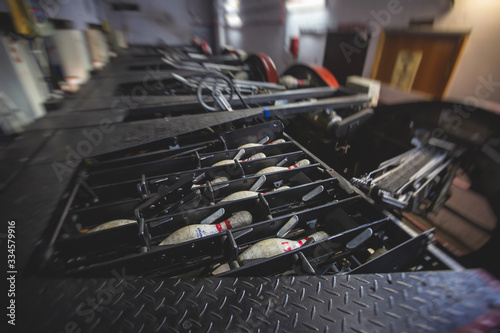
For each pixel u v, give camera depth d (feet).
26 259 2.86
